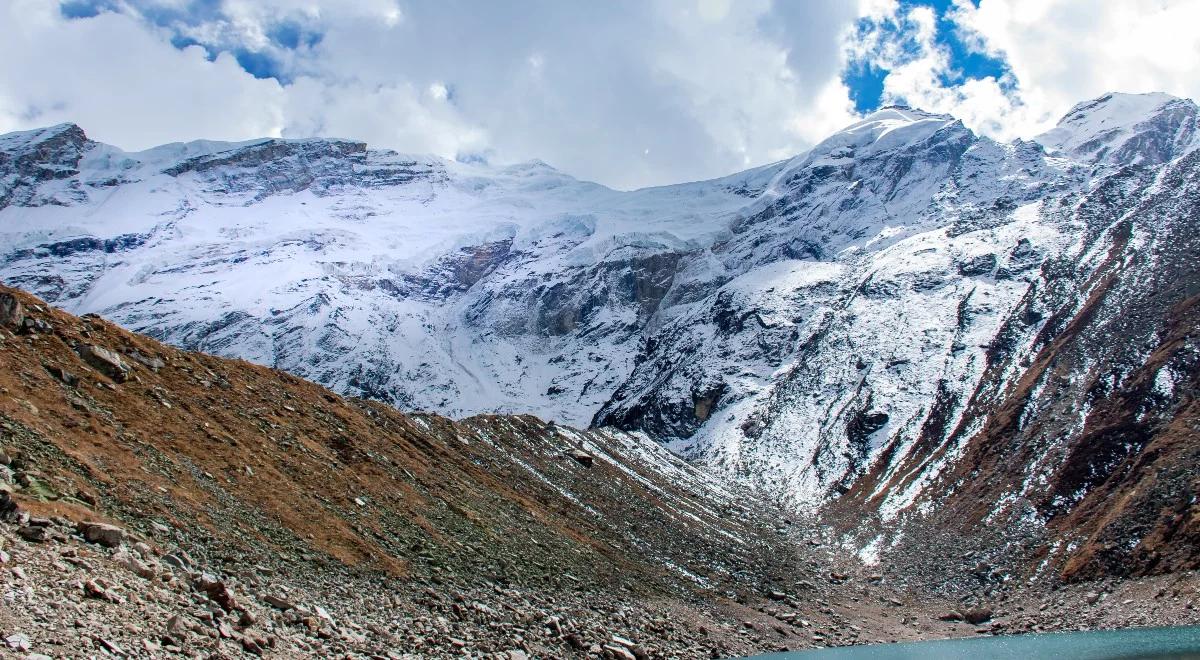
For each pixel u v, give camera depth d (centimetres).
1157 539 8381
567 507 8781
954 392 16775
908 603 9856
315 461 5684
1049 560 9562
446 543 5588
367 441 6794
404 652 3152
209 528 3850
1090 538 9325
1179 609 7075
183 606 2705
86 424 4147
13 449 3462
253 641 2591
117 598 2498
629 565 7625
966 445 14300
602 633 4797
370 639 3209
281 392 6662
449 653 3334
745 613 7562
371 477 6044
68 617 2211
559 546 7081
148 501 3741
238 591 3175
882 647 6838
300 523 4594
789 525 14175
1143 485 9512
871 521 13525
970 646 6600
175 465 4356
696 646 5522
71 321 5272
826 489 16100
